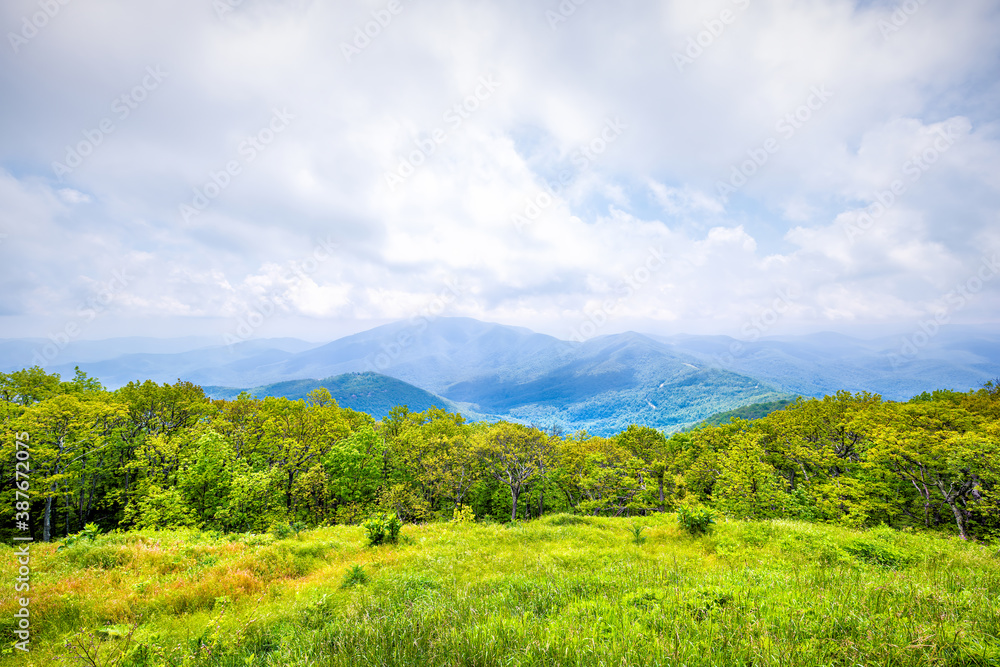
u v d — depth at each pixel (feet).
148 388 132.77
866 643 15.87
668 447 194.59
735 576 29.71
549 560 43.45
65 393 126.52
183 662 21.38
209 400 159.53
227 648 23.39
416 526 73.82
